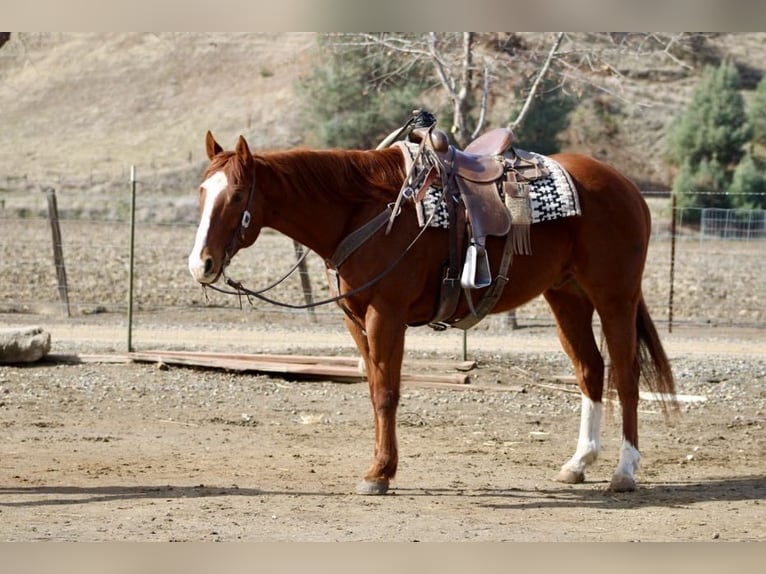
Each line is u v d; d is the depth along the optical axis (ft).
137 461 29.37
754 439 34.06
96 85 154.51
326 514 23.44
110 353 46.75
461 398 40.24
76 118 146.20
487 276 25.63
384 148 27.40
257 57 157.48
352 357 45.42
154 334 54.44
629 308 27.25
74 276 73.67
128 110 147.84
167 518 22.70
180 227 99.09
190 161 129.70
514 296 26.78
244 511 23.52
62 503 24.12
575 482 27.66
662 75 145.07
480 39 71.10
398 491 26.21
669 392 27.84
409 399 39.88
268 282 72.43
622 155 128.77
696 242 94.12
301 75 136.87
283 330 57.26
